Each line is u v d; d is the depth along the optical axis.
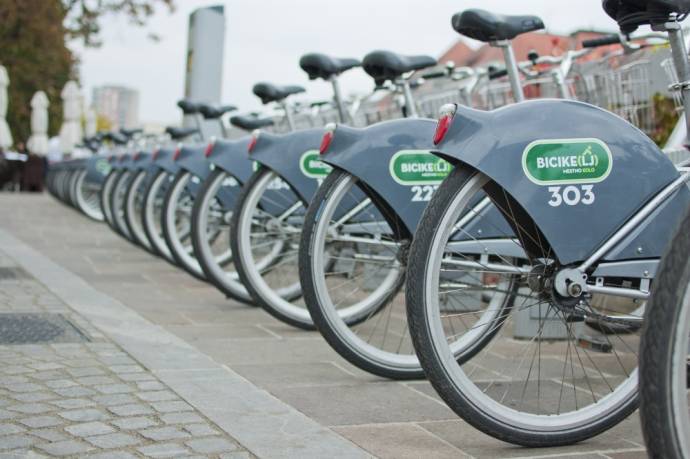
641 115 4.16
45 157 18.25
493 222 2.92
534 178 2.38
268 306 4.09
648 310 1.68
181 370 3.14
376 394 2.99
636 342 3.90
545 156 2.39
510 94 4.84
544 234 2.39
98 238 8.41
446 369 2.37
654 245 2.46
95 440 2.33
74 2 20.69
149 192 6.39
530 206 2.38
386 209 3.40
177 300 4.95
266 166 4.16
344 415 2.71
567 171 2.40
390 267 3.61
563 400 2.92
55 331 3.74
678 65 2.31
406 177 3.31
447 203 2.39
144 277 5.86
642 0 2.18
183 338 3.87
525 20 2.88
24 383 2.88
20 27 24.91
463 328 3.37
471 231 2.92
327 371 3.31
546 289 2.49
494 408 2.39
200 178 5.53
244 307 4.77
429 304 2.38
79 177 10.98
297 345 3.79
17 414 2.54
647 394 1.66
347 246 3.81
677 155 3.25
